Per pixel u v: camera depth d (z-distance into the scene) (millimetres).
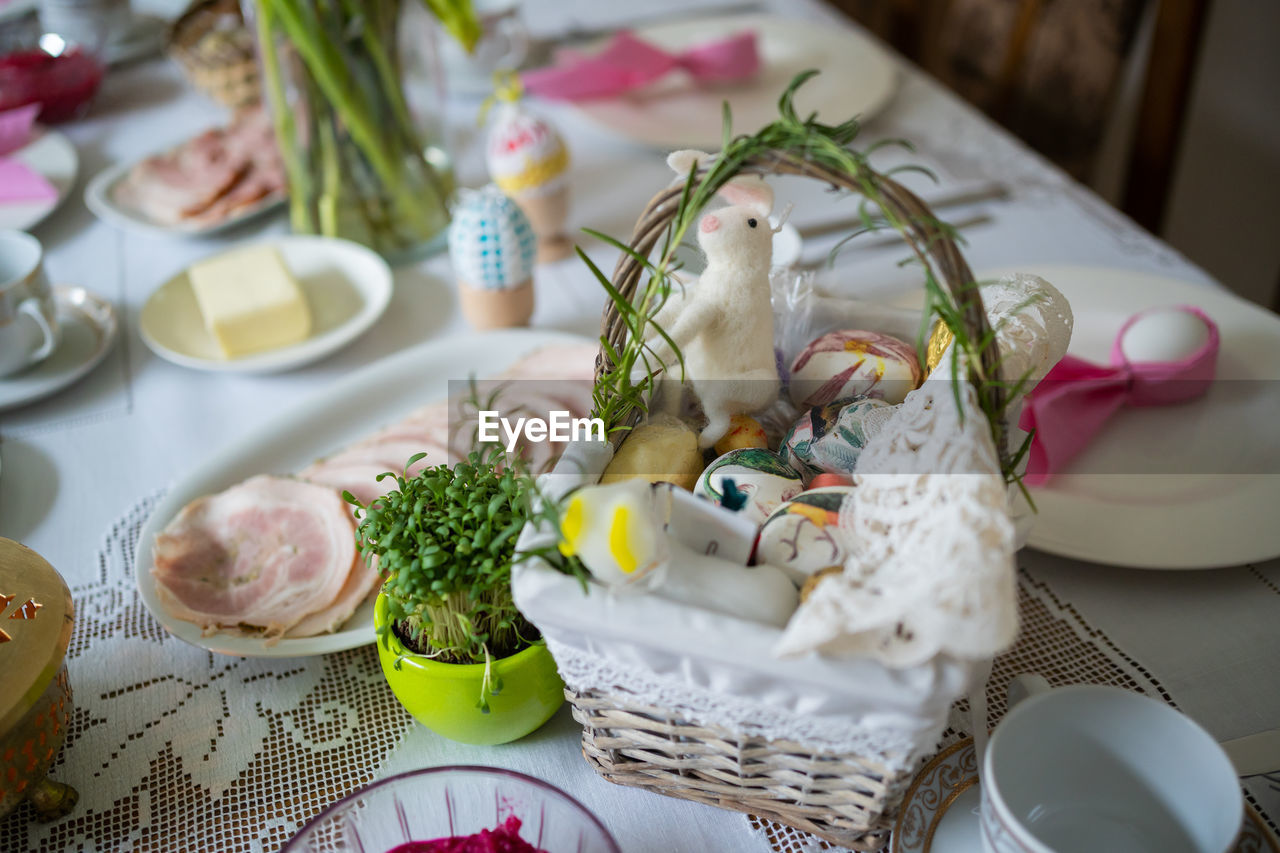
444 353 638
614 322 438
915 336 510
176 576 509
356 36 670
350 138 699
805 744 394
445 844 400
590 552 379
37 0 1039
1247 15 1110
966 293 375
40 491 585
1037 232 728
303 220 742
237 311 637
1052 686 480
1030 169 789
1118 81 1002
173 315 681
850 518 406
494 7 923
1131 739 387
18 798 433
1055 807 401
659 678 394
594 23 1021
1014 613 365
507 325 658
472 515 428
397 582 424
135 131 882
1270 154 1149
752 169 399
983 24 1119
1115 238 721
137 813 454
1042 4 1046
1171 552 514
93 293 702
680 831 442
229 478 575
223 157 801
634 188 784
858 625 360
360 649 509
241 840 445
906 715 370
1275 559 526
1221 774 372
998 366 391
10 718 411
